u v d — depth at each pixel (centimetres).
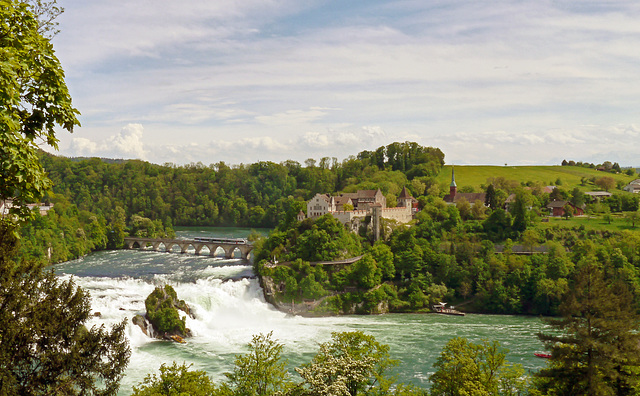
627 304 6450
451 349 7338
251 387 6569
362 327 15250
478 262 19088
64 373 3688
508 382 7225
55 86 3262
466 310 17900
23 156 2972
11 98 2828
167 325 13650
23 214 3253
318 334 14388
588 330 6169
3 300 3450
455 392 6769
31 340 3509
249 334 14338
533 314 17250
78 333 3900
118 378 4075
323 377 5269
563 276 18038
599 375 6206
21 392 3431
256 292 18250
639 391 6178
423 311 17662
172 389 6225
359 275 18262
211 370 11281
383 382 6488
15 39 3025
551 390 6775
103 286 17488
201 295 16512
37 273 3756
